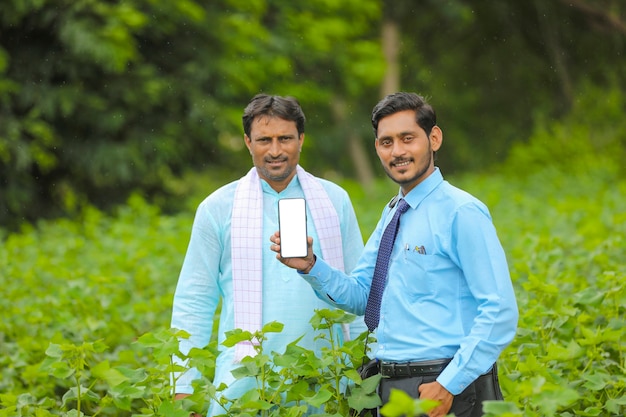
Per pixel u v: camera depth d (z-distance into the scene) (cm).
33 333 699
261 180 496
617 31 2492
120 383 425
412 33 2802
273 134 475
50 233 1280
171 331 430
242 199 490
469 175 2448
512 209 1456
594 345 500
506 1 2567
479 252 404
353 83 2398
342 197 506
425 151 419
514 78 2741
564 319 539
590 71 2603
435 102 2934
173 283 859
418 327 414
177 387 481
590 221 1127
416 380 411
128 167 1858
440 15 2712
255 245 484
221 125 1958
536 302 577
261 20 2181
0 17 1762
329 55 2325
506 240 1022
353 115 2855
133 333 680
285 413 443
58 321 658
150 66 1895
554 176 2131
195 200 1634
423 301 416
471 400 408
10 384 616
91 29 1747
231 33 1991
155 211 1302
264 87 2167
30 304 755
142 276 845
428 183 421
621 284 583
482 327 399
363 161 2862
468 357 396
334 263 492
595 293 559
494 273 402
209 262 495
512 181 2155
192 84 1944
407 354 414
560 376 493
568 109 2672
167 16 1905
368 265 452
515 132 2877
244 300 484
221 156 2097
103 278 732
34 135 1839
